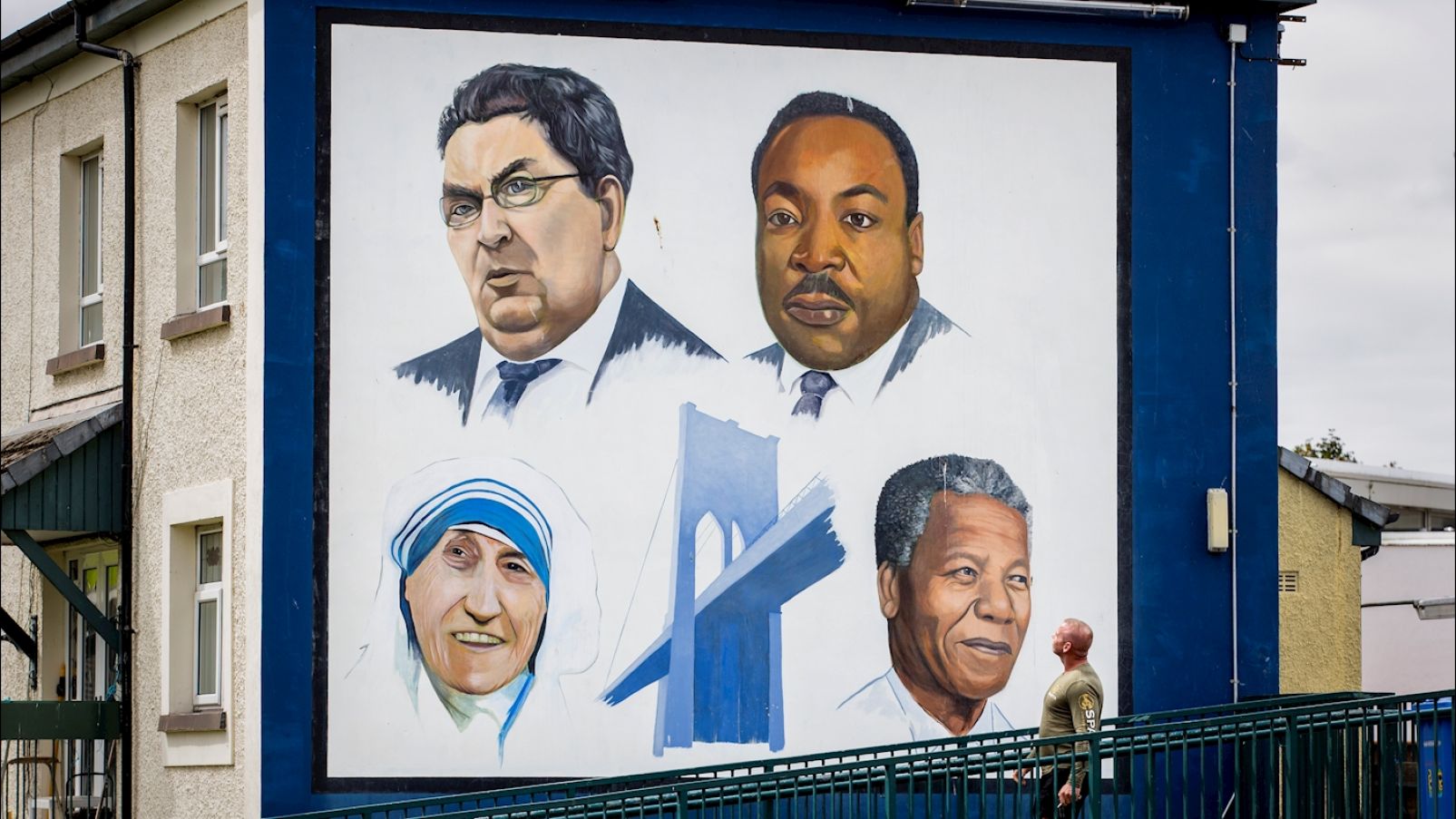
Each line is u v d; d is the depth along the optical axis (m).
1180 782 16.02
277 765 15.52
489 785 15.66
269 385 15.80
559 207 16.16
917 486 16.36
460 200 16.09
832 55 16.55
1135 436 16.72
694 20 16.39
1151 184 16.94
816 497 16.23
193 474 16.70
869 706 16.09
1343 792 13.41
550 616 15.86
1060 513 16.53
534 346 16.06
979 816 15.45
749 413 16.22
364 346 15.91
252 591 15.66
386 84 16.09
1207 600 16.73
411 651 15.71
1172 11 16.91
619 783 15.66
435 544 15.83
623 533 16.00
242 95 16.42
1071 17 16.88
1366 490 30.69
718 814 13.34
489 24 16.20
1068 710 13.55
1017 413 16.55
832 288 16.39
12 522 16.84
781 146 16.42
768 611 16.06
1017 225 16.67
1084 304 16.73
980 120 16.70
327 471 15.78
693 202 16.31
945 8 16.62
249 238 16.00
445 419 15.93
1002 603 16.34
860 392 16.36
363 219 15.99
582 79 16.27
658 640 15.94
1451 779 13.31
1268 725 13.65
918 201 16.56
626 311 16.19
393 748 15.62
